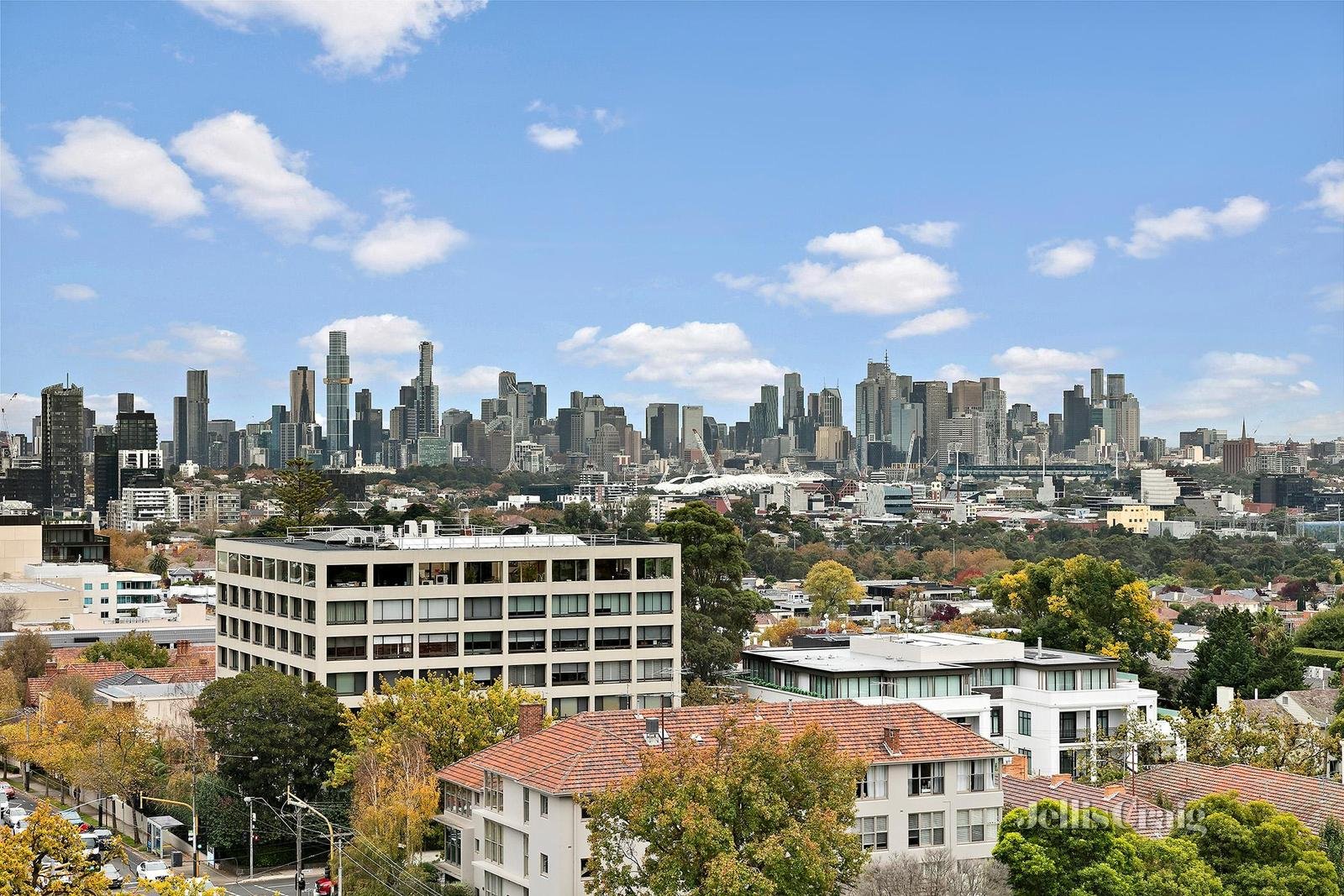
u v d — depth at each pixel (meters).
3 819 140.38
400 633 156.00
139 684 175.62
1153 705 153.75
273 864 129.00
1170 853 79.94
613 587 166.25
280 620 160.62
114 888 110.44
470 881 99.31
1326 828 88.94
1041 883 79.25
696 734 95.00
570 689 163.62
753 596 193.62
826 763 80.69
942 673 153.38
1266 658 197.38
